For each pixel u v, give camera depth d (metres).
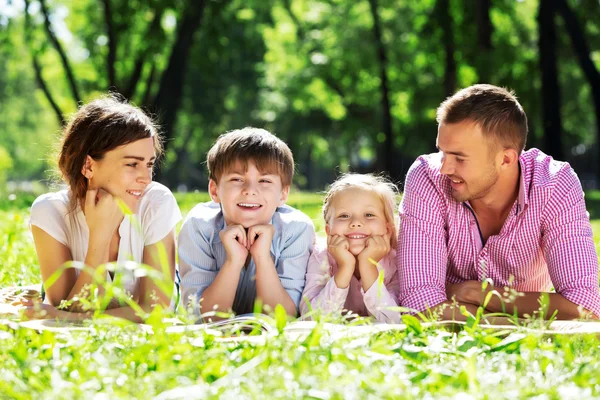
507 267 4.61
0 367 2.71
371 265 4.39
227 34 25.31
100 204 4.26
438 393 2.37
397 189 5.28
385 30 30.08
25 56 30.75
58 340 3.03
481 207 4.57
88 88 27.83
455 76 24.64
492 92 4.30
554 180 4.42
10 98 63.16
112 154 4.25
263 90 40.25
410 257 4.48
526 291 4.77
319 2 32.62
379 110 35.44
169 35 27.05
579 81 34.72
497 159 4.29
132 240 4.48
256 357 2.55
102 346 2.80
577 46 20.70
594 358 2.87
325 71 32.28
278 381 2.34
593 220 16.12
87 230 4.46
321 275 4.56
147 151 4.32
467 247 4.62
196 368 2.62
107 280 4.35
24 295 4.99
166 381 2.44
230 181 4.44
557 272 4.37
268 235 4.37
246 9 29.77
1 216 9.31
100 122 4.29
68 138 4.40
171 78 22.30
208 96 38.06
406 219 4.57
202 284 4.55
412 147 35.75
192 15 22.25
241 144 4.44
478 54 22.25
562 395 2.34
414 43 28.44
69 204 4.49
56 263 4.48
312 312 3.27
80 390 2.29
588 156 62.50
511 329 3.32
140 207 4.55
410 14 28.89
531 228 4.45
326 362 2.62
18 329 3.09
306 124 41.12
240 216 4.41
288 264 4.57
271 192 4.45
